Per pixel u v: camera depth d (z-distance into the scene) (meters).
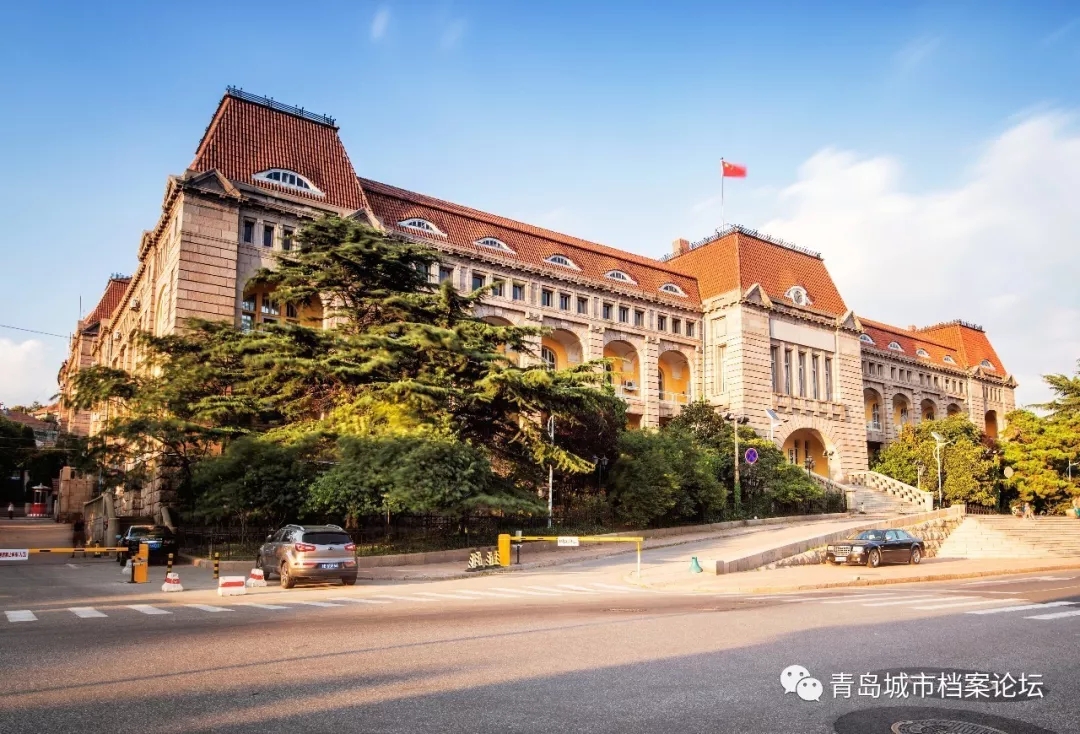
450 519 34.12
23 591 20.56
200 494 31.39
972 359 93.81
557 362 58.09
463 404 34.09
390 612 15.71
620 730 7.07
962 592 21.47
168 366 33.09
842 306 70.75
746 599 19.23
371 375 31.77
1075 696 8.73
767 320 63.31
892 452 66.69
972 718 7.78
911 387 84.44
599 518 39.28
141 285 53.28
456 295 34.66
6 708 7.61
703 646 11.34
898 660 10.51
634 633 12.55
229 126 44.22
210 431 31.08
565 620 14.23
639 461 39.91
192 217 40.03
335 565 22.38
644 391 59.25
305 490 30.06
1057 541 42.81
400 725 7.12
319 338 31.97
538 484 37.41
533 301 54.50
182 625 13.31
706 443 50.97
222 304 40.12
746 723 7.38
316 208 44.09
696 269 67.44
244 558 28.64
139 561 23.84
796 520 48.34
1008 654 11.06
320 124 48.31
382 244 34.47
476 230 54.16
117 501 48.16
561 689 8.56
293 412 33.16
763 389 61.66
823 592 22.05
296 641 11.53
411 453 28.81
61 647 10.89
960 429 65.06
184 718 7.30
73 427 74.69
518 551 30.11
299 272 34.31
